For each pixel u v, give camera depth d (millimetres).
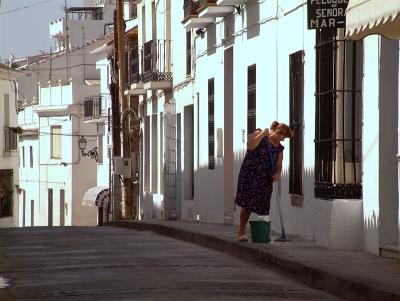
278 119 30125
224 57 37688
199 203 42281
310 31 26328
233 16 36188
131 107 60281
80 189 86312
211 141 40219
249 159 24281
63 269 20734
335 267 18359
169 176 48500
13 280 19094
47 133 91688
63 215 88625
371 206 21000
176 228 31984
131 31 62062
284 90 29344
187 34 46438
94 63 94938
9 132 80188
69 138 87062
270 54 31078
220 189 38188
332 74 22188
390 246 20281
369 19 16203
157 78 50250
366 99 21219
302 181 27109
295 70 28172
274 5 30562
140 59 55719
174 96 49344
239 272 20078
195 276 19172
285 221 28828
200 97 41906
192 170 46844
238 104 35688
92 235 32719
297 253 21172
